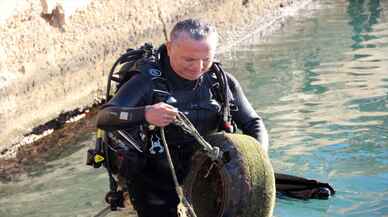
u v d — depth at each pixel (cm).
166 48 380
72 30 742
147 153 383
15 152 634
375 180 515
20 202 527
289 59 896
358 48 922
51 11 721
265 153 355
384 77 767
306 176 527
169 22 901
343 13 1193
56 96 700
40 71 683
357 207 474
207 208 371
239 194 341
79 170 584
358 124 629
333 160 556
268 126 639
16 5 684
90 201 519
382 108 666
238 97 395
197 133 350
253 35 1083
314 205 479
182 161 389
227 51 988
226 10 1056
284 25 1135
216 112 382
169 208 397
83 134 674
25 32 687
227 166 348
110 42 783
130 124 354
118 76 406
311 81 776
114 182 406
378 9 1199
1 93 638
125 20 821
